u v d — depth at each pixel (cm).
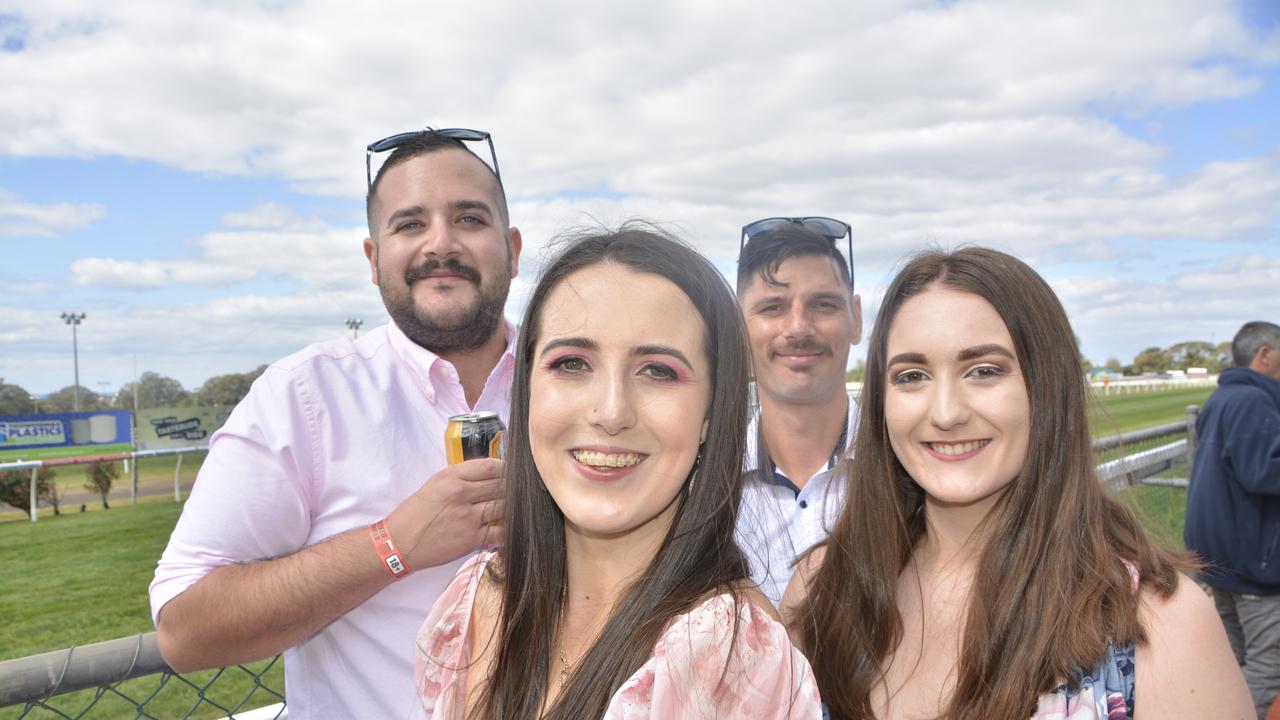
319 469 85
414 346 93
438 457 90
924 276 70
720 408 57
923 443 69
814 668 77
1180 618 60
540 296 60
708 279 57
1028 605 64
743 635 51
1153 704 60
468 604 66
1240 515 160
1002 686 63
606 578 59
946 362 67
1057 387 66
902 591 76
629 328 54
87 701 216
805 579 83
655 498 54
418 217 91
